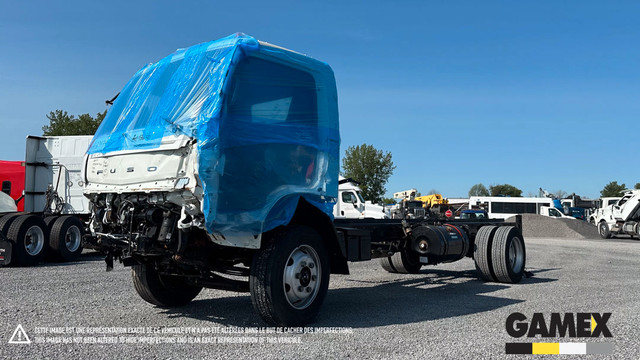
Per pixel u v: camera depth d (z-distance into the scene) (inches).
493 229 389.7
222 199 197.6
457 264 518.9
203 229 213.0
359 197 900.6
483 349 193.5
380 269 472.1
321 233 247.3
